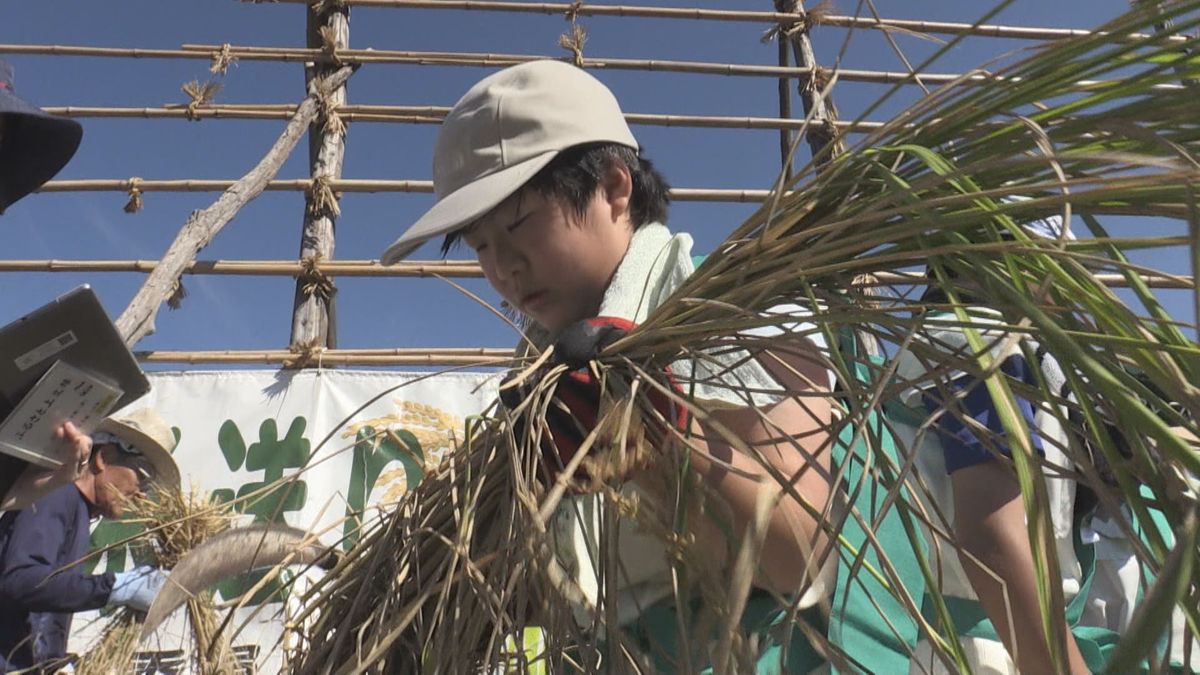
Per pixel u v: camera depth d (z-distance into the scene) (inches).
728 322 31.0
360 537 45.9
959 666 24.7
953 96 30.1
